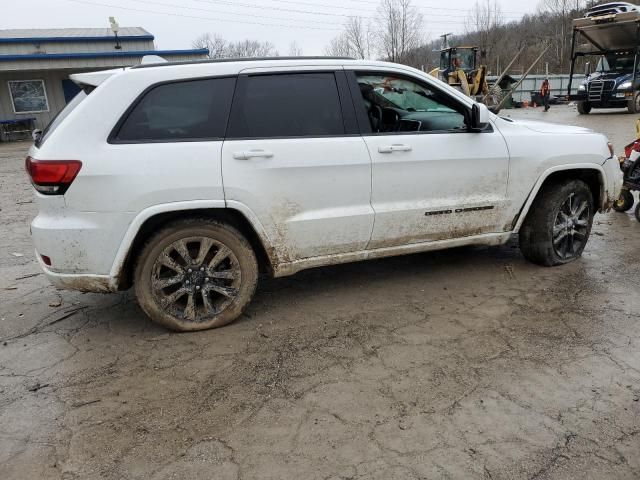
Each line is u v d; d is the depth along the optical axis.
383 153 3.83
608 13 20.09
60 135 3.25
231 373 3.11
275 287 4.43
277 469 2.32
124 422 2.68
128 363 3.26
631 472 2.27
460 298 4.09
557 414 2.65
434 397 2.82
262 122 3.58
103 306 4.16
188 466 2.35
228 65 3.56
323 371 3.10
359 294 4.23
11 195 9.34
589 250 5.16
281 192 3.59
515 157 4.27
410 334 3.53
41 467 2.37
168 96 3.42
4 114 22.38
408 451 2.41
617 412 2.65
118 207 3.26
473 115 4.07
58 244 3.29
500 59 48.22
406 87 4.16
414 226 4.05
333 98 3.79
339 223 3.78
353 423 2.62
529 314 3.77
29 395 2.94
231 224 3.65
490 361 3.16
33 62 21.14
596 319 3.65
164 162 3.31
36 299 4.34
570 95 21.66
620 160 6.41
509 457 2.36
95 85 3.39
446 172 4.05
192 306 3.62
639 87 20.44
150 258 3.46
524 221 4.62
